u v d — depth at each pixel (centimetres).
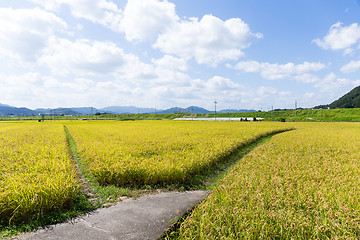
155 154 1115
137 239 387
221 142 1491
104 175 746
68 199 529
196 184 775
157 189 715
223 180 721
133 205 554
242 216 422
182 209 521
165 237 391
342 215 435
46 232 416
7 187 504
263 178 676
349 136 1994
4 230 422
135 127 3525
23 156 929
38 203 478
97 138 1812
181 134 2136
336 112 8462
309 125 4184
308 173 754
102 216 486
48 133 2298
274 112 10412
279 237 373
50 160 841
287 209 466
